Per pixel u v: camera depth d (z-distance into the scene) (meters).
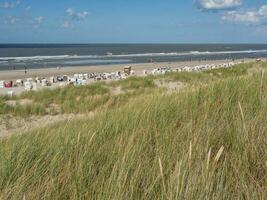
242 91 4.51
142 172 2.56
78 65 63.78
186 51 152.88
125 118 4.29
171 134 3.37
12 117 12.28
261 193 2.26
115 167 2.64
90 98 14.55
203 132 3.32
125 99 13.98
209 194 2.17
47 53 125.62
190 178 2.27
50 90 20.38
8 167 2.98
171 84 22.23
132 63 69.25
